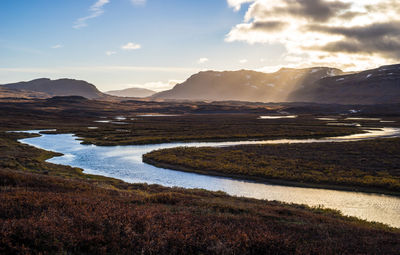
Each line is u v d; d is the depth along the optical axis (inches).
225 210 619.2
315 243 349.1
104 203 441.4
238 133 4131.4
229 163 2003.0
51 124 5693.9
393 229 688.4
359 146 2719.0
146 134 4030.5
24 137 3678.6
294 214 655.1
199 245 302.8
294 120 7332.7
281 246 315.6
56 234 281.3
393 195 1326.3
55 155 2425.0
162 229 328.8
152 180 1638.8
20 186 672.4
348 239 393.1
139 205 558.6
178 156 2289.6
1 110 7839.6
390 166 1860.2
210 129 4783.5
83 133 4101.9
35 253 250.5
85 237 282.4
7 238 257.1
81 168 1946.4
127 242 285.7
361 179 1508.4
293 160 2069.4
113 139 3484.3
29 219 307.6
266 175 1649.9
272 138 3757.4
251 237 324.5
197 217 445.7
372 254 329.7
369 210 1125.7
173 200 670.5
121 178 1685.5
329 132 4217.5
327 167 1828.2
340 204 1205.7
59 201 421.1
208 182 1592.0
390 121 6776.6
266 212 649.0
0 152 2237.9
